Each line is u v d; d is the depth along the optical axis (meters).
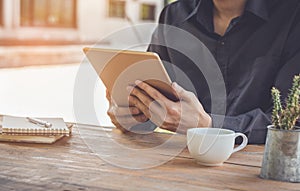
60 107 4.18
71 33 5.77
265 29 1.66
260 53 1.66
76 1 5.79
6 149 1.22
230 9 1.69
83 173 1.02
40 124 1.37
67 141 1.33
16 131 1.29
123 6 6.05
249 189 0.93
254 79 1.65
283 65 1.59
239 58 1.70
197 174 1.02
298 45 1.59
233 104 1.69
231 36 1.70
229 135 1.09
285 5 1.65
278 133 0.98
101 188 0.92
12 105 4.16
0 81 5.05
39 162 1.10
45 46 5.48
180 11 1.88
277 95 1.01
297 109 0.98
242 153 1.23
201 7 1.76
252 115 1.38
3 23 5.02
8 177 0.98
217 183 0.96
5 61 5.03
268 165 0.99
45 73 5.45
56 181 0.96
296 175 0.98
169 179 0.98
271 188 0.94
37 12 5.39
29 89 4.77
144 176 1.00
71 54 5.77
